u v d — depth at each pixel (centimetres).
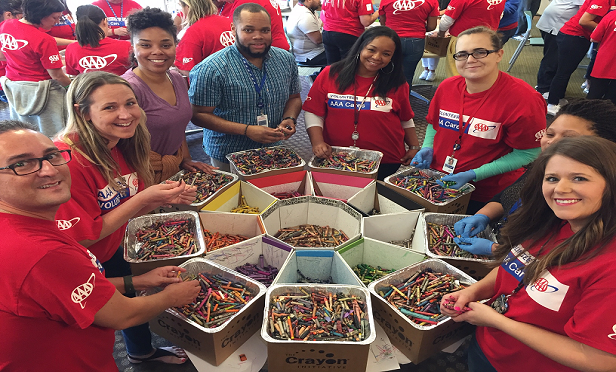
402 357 154
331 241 212
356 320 145
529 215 125
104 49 338
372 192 235
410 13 432
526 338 115
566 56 451
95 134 148
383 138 263
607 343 94
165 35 200
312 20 485
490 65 188
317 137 265
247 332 152
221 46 320
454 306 137
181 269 164
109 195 159
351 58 241
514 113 196
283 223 226
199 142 451
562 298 107
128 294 152
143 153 172
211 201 213
